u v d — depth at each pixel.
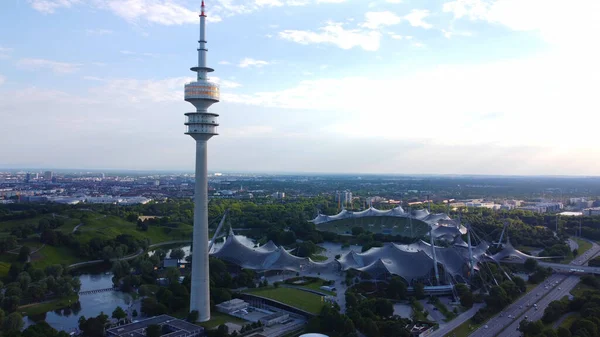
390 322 197.88
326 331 197.50
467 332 199.62
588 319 192.88
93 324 195.38
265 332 199.88
